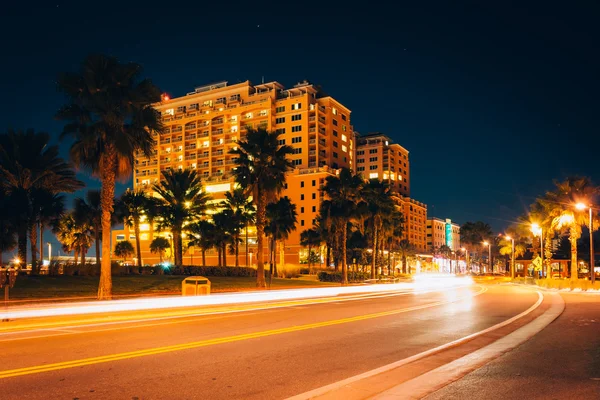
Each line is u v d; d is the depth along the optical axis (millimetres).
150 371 7945
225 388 6883
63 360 8828
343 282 49281
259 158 36031
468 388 6586
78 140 23422
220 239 55938
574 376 7348
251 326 14195
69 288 27047
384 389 6613
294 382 7277
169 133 121938
